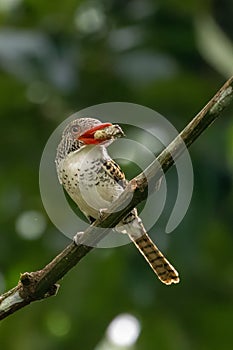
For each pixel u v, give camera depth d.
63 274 7.05
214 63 11.66
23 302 7.12
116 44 12.88
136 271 12.98
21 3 13.05
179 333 13.59
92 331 13.59
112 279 13.30
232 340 13.62
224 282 13.56
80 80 12.70
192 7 12.74
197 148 12.56
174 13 12.83
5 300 7.11
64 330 13.56
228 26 12.94
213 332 13.62
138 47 12.80
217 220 13.11
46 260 13.64
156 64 12.62
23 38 12.18
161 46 12.84
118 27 13.20
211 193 12.45
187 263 12.48
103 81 12.85
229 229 13.26
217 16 12.95
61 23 12.98
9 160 13.45
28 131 13.27
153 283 13.02
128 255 13.06
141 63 12.63
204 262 13.35
